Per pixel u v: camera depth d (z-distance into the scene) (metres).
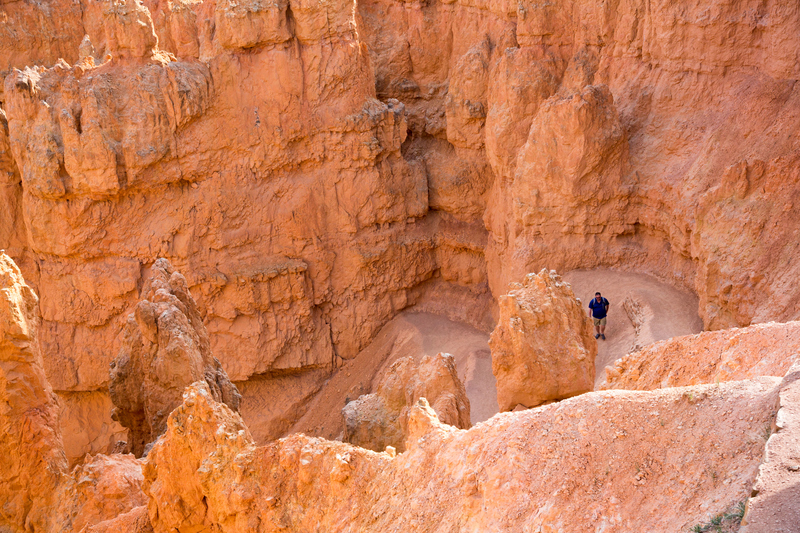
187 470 10.48
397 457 8.67
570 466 6.83
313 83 30.20
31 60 38.34
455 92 31.12
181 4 29.62
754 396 6.51
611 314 22.14
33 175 28.88
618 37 25.94
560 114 24.17
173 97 28.72
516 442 7.36
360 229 31.59
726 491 5.75
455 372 15.59
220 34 29.16
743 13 21.78
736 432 6.23
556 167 24.70
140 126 28.64
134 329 19.36
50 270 30.44
